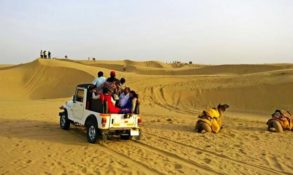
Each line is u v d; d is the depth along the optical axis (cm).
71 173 930
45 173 928
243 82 3481
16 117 1966
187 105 2977
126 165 1015
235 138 1436
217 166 1024
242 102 2920
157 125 1738
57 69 5669
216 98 3094
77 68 5678
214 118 1567
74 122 1456
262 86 3131
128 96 1306
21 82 5569
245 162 1071
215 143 1328
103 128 1243
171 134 1498
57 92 4969
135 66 9831
